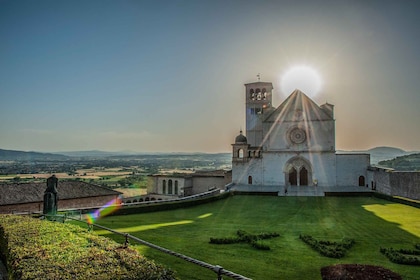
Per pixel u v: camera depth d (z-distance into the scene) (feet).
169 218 119.85
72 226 55.77
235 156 233.35
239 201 171.42
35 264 34.30
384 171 180.34
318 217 119.55
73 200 183.21
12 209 159.02
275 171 226.38
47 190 88.99
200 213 134.21
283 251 67.92
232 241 74.49
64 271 32.14
